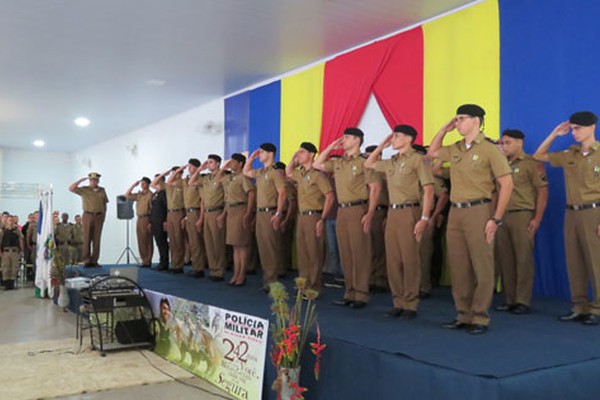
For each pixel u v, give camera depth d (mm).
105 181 15383
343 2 5938
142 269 8664
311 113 7871
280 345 3311
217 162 7062
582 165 4012
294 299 5250
